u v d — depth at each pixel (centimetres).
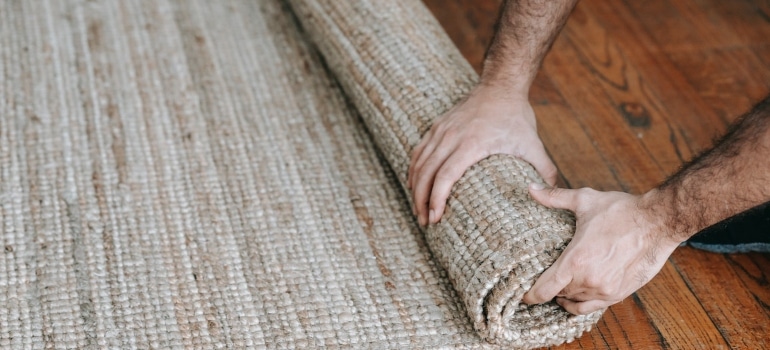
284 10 167
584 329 122
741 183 106
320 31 150
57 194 134
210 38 159
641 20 175
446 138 127
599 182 144
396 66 138
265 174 139
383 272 128
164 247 129
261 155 141
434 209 125
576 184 143
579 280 113
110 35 158
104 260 127
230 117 147
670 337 125
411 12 146
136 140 142
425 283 127
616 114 155
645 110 156
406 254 130
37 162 138
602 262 112
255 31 162
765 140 104
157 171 138
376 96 138
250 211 134
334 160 142
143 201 134
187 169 138
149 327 121
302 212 134
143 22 161
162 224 131
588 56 166
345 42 145
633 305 128
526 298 116
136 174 137
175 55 155
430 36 143
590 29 172
